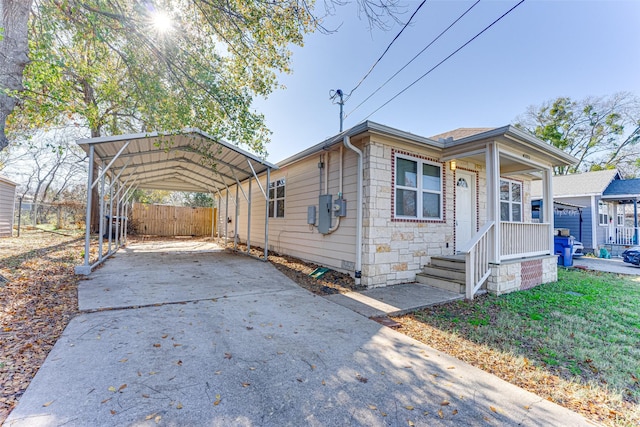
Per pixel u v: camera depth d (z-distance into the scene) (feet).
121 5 17.98
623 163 71.97
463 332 11.86
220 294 16.14
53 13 16.42
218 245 41.60
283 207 31.63
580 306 15.81
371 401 7.02
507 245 19.35
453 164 22.91
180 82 19.06
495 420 6.44
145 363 8.43
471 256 16.79
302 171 27.68
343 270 21.50
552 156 21.97
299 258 27.71
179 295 15.56
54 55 15.92
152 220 55.88
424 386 7.75
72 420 5.95
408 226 20.45
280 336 10.79
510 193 28.40
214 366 8.43
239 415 6.35
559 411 6.87
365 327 12.00
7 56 13.78
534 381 8.24
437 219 22.09
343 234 21.66
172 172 34.96
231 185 45.96
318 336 10.91
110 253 28.17
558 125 75.61
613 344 10.98
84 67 21.66
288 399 6.99
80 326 10.94
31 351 8.90
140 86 20.06
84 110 22.90
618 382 8.25
